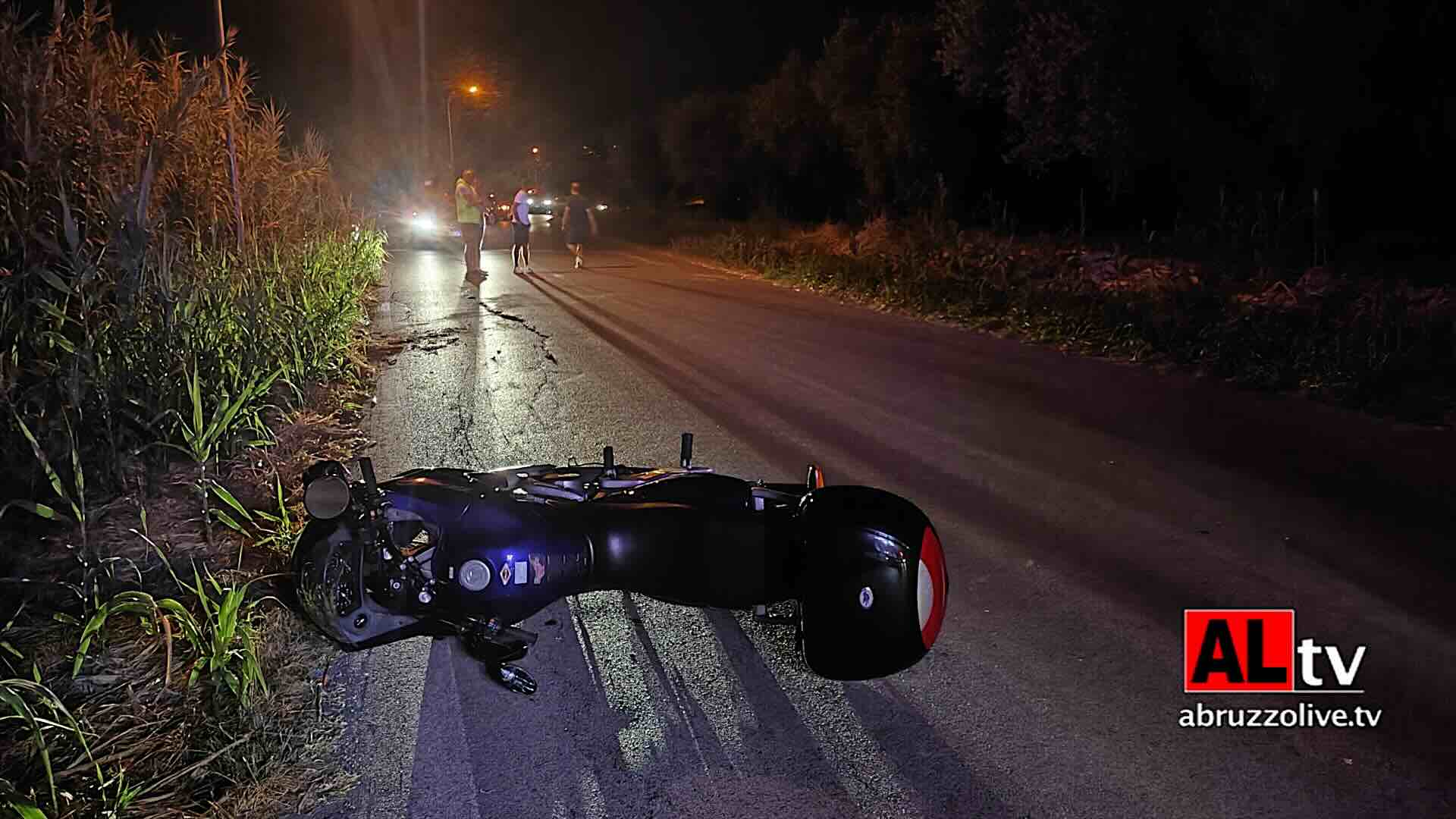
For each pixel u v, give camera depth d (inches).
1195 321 480.4
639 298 698.2
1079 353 483.8
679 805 141.6
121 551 219.5
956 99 994.7
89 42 371.6
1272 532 244.2
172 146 421.1
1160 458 305.9
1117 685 174.1
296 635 186.1
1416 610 201.8
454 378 419.8
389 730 159.8
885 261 746.2
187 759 150.0
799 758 152.5
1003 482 283.3
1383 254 625.3
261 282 397.1
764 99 1357.0
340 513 156.3
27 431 198.8
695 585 167.5
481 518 163.3
